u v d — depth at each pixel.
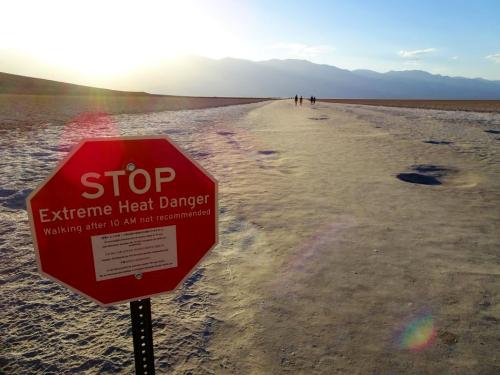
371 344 2.68
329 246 4.46
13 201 6.11
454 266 3.94
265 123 23.64
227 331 2.82
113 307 3.18
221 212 5.76
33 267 3.89
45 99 55.62
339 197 6.66
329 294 3.37
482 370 2.43
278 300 3.27
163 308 3.14
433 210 5.92
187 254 1.66
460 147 12.70
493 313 3.08
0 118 22.36
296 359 2.52
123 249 1.52
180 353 2.56
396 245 4.50
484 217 5.57
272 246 4.47
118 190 1.44
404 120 26.11
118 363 2.45
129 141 1.41
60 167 1.33
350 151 12.03
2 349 2.58
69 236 1.42
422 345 2.67
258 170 8.98
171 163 1.50
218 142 13.91
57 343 2.66
